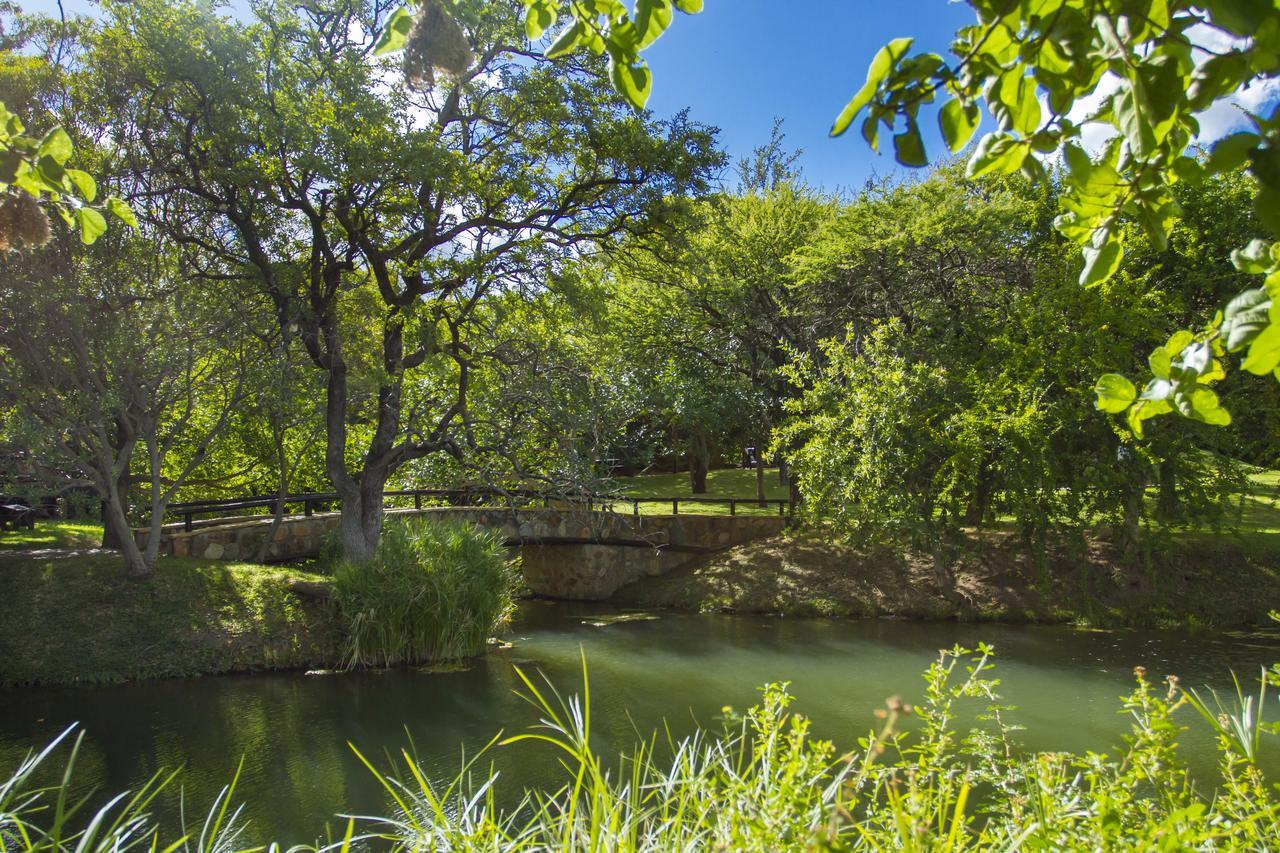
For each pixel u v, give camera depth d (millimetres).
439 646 13227
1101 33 1223
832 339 17969
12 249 2494
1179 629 15172
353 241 13969
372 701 10938
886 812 2330
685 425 22859
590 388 15328
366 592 13000
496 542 15461
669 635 15617
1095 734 9047
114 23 12484
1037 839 2031
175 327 12688
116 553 13945
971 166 1461
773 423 21875
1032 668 12477
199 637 12336
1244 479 15094
